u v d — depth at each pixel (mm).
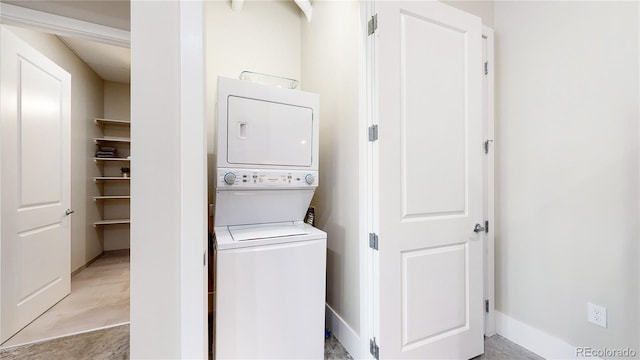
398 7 1465
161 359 954
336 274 1925
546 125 1706
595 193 1490
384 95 1431
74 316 2211
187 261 970
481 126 1729
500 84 1966
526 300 1806
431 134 1563
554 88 1667
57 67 2332
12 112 1877
